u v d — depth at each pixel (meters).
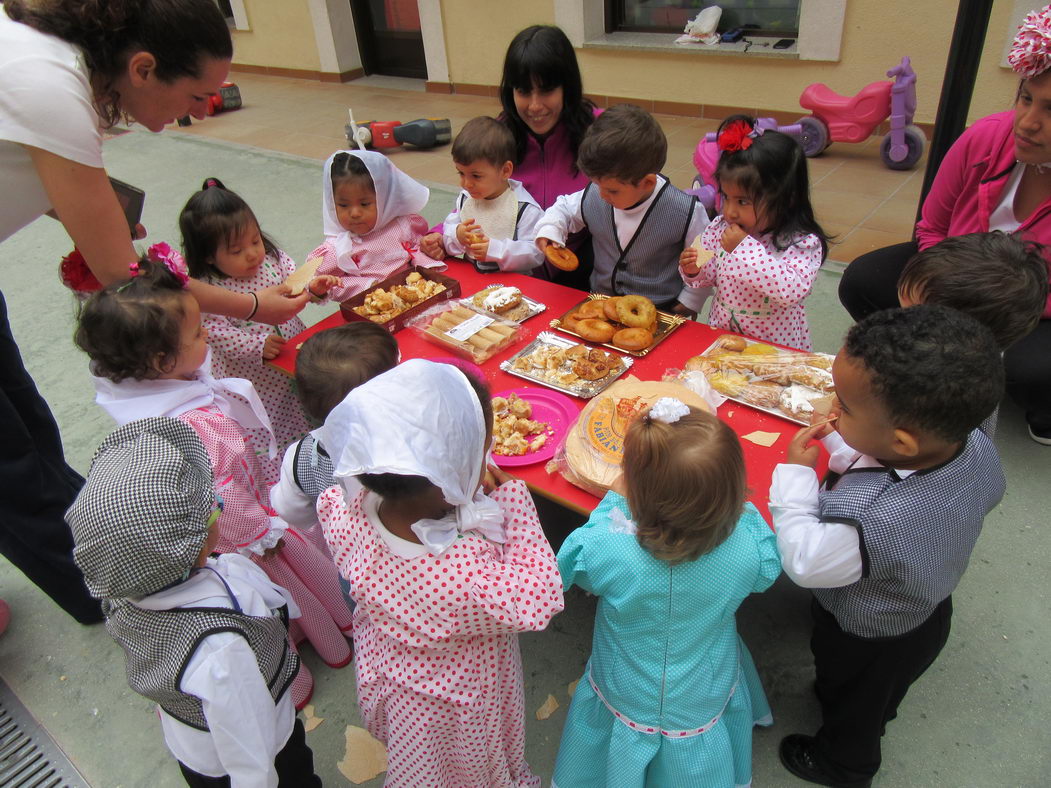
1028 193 2.42
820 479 1.66
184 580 1.34
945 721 1.87
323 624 2.08
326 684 2.12
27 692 2.16
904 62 4.62
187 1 1.65
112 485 1.20
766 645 2.10
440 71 7.46
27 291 4.44
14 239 5.10
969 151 2.54
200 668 1.27
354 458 1.15
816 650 1.66
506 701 1.56
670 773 1.53
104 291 1.72
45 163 1.69
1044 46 1.85
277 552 1.96
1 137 1.62
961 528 1.33
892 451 1.29
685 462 1.24
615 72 6.39
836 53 5.21
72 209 1.77
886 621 1.45
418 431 1.14
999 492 1.42
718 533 1.32
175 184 5.92
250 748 1.32
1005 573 2.22
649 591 1.39
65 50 1.65
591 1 6.20
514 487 1.47
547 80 2.65
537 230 2.74
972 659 2.00
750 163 2.07
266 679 1.44
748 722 1.64
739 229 2.23
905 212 4.38
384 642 1.45
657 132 2.22
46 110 1.62
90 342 1.71
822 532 1.36
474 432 1.21
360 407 1.16
